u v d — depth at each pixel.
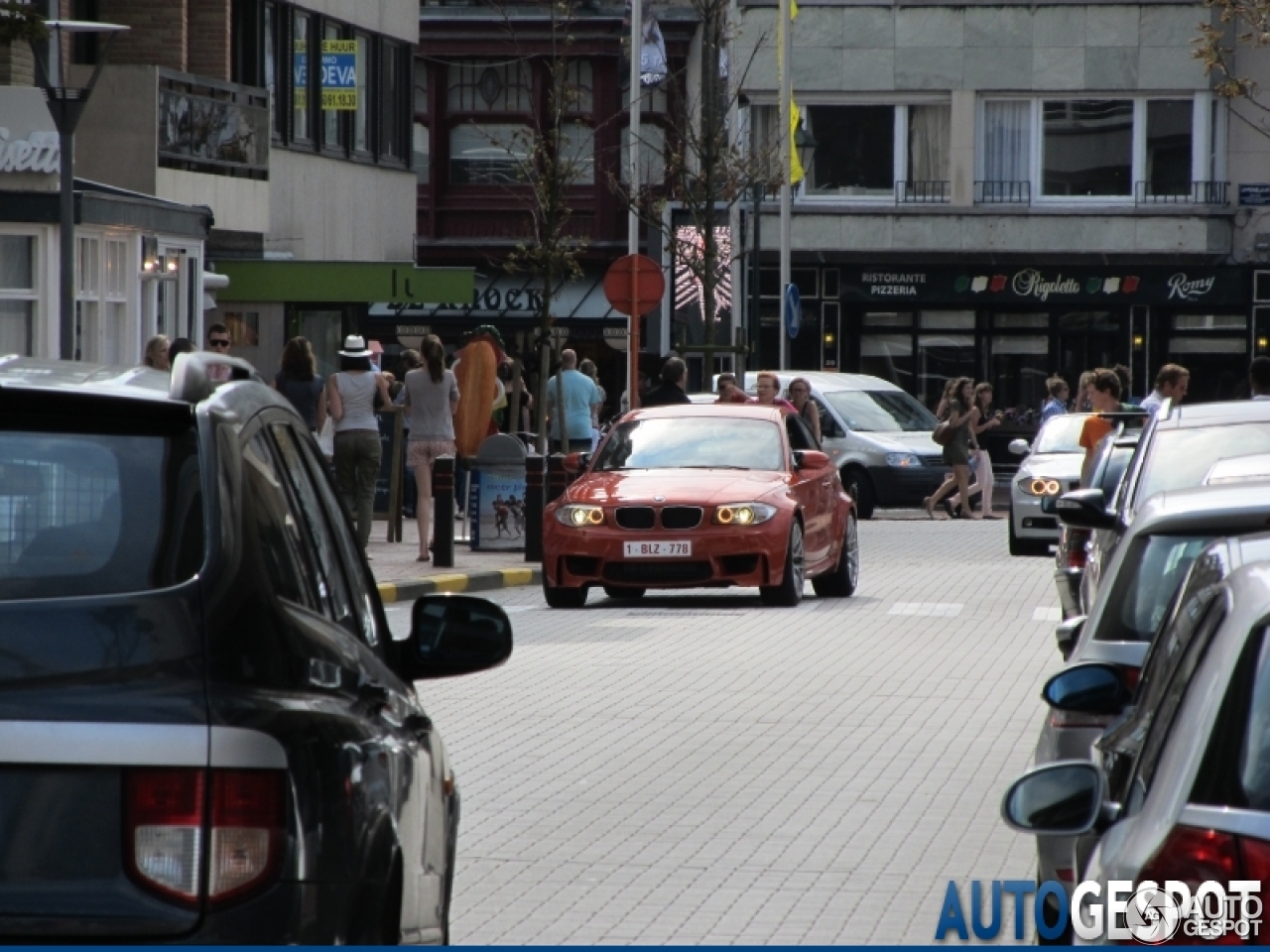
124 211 88.06
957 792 35.28
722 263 143.38
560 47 171.88
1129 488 34.25
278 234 121.75
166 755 11.98
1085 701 20.36
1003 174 157.62
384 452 91.62
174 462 13.16
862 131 158.75
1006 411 157.00
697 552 64.56
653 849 30.73
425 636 18.02
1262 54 153.88
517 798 34.62
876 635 58.97
